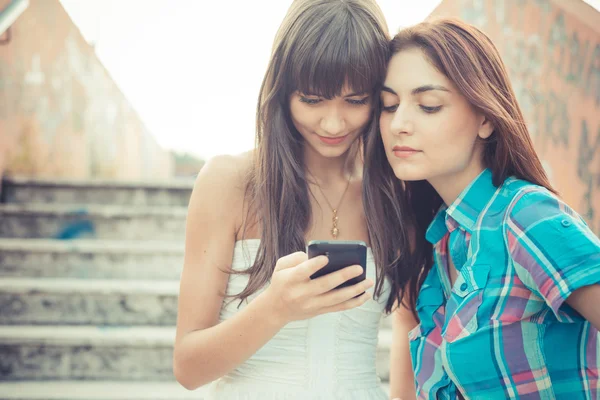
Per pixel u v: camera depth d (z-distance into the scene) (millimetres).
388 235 1318
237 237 1296
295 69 1135
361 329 1336
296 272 917
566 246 920
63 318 2998
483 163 1147
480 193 1113
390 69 1126
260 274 1218
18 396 2410
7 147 4035
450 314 1069
